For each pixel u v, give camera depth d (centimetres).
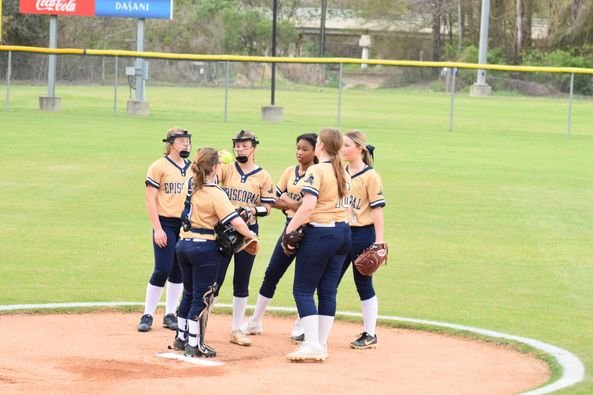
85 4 10025
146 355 2211
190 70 15488
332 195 2175
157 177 2505
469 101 13338
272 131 8375
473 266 3478
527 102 13275
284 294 3017
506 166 6606
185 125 8738
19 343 2291
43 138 7456
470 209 4772
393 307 2848
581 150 7831
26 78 13650
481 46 14150
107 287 3023
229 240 2178
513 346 2411
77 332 2445
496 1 18738
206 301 2212
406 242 3897
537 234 4134
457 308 2850
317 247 2173
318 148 2205
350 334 2541
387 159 6769
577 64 17162
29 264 3338
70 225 4088
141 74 9925
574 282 3247
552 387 1994
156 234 2480
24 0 10050
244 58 9031
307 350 2186
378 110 11450
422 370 2156
